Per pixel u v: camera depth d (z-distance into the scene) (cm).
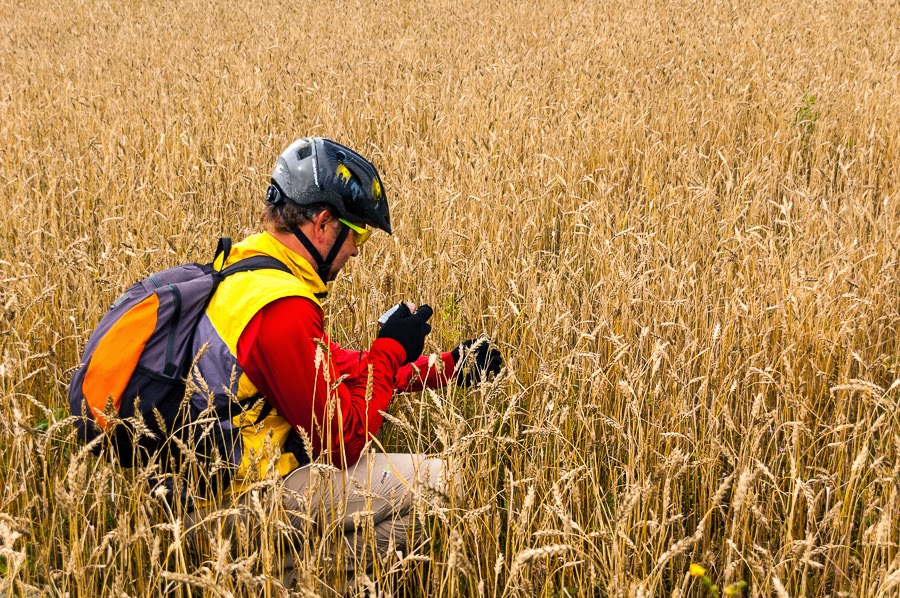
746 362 336
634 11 1522
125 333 234
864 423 302
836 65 1024
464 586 271
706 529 282
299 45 1269
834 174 627
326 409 235
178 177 611
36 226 486
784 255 474
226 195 574
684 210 541
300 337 237
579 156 669
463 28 1427
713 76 916
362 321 391
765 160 634
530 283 410
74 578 241
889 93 846
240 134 731
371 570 275
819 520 291
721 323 375
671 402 318
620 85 911
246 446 247
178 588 222
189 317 238
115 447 244
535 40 1296
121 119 791
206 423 235
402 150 662
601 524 251
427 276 416
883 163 651
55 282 408
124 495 284
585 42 1200
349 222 262
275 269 251
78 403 237
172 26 1594
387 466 279
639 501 266
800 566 248
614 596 219
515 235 507
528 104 828
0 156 677
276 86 947
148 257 443
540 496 285
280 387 238
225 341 236
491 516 280
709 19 1381
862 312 373
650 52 1112
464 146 680
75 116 821
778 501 293
